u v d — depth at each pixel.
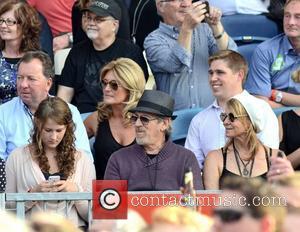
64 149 26.45
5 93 31.39
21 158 26.38
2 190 25.47
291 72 33.09
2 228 12.75
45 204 23.41
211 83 29.47
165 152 26.16
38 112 26.23
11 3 31.69
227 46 32.78
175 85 32.56
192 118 30.58
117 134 28.84
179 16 32.50
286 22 32.94
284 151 29.39
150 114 25.98
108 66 28.95
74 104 32.84
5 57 31.73
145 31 36.03
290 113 29.61
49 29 34.56
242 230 13.39
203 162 29.05
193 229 13.48
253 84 33.28
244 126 26.72
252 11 36.03
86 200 23.08
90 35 32.44
